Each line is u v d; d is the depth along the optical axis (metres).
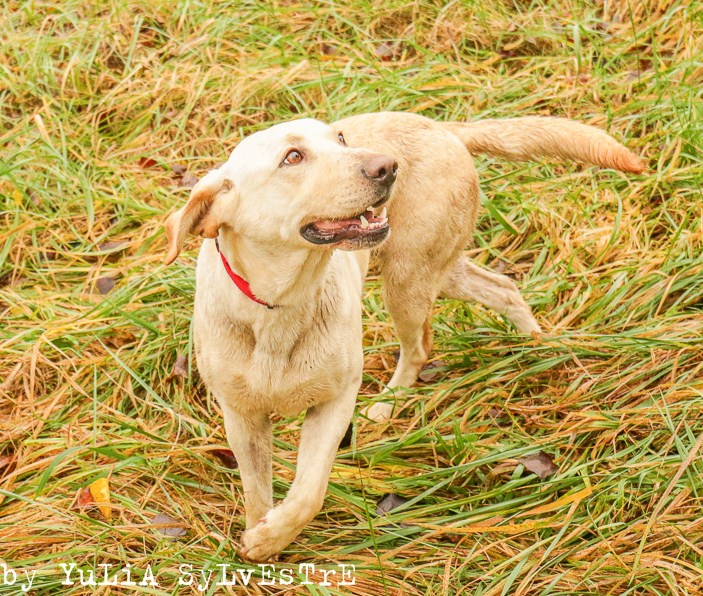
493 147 5.72
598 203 6.99
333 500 4.98
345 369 4.45
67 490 5.07
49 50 8.70
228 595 4.38
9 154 7.61
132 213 7.24
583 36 8.80
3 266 6.87
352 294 4.59
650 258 6.37
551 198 7.19
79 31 8.89
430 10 9.18
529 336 6.01
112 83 8.49
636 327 5.95
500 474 5.08
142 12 9.27
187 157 7.67
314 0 9.38
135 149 7.87
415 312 5.62
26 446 5.42
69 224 7.11
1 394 5.78
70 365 5.93
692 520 4.57
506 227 6.84
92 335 6.14
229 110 8.19
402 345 5.81
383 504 4.96
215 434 5.46
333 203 4.05
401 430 5.57
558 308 6.26
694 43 8.23
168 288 6.26
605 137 5.55
